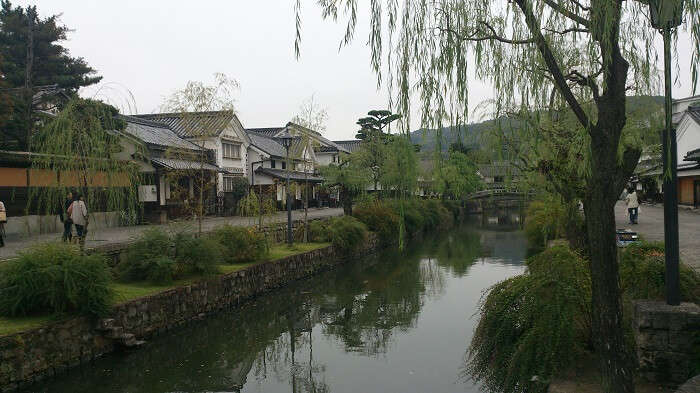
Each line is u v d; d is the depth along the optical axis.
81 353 7.62
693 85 3.76
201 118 15.90
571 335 5.80
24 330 6.77
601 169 3.98
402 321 11.13
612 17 3.70
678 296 5.38
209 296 11.04
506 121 7.16
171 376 8.01
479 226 38.50
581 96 6.94
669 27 3.93
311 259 16.86
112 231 16.66
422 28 4.62
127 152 11.38
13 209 14.23
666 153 3.84
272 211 17.88
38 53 22.97
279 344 9.77
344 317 11.70
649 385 5.14
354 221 21.28
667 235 5.40
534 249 19.50
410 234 27.59
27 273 7.38
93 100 9.18
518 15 4.80
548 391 5.29
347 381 7.70
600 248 3.99
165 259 10.25
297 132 21.05
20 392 6.59
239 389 7.52
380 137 25.23
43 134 9.05
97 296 7.83
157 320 9.30
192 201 19.45
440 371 7.88
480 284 15.02
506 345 6.59
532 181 9.22
